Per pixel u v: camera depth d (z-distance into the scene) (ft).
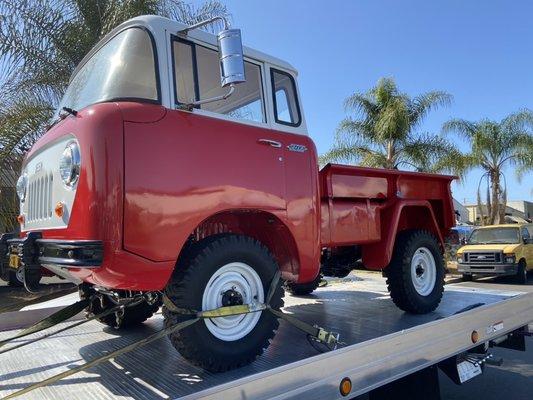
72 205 9.17
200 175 9.77
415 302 14.87
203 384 8.91
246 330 10.13
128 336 12.84
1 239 12.46
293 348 11.05
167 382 9.02
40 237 10.16
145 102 9.73
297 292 18.38
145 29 10.58
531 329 15.90
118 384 8.92
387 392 10.48
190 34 10.88
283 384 7.86
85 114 9.27
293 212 11.50
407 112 62.59
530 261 51.39
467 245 52.95
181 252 9.84
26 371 9.86
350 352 9.01
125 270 8.75
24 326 14.03
